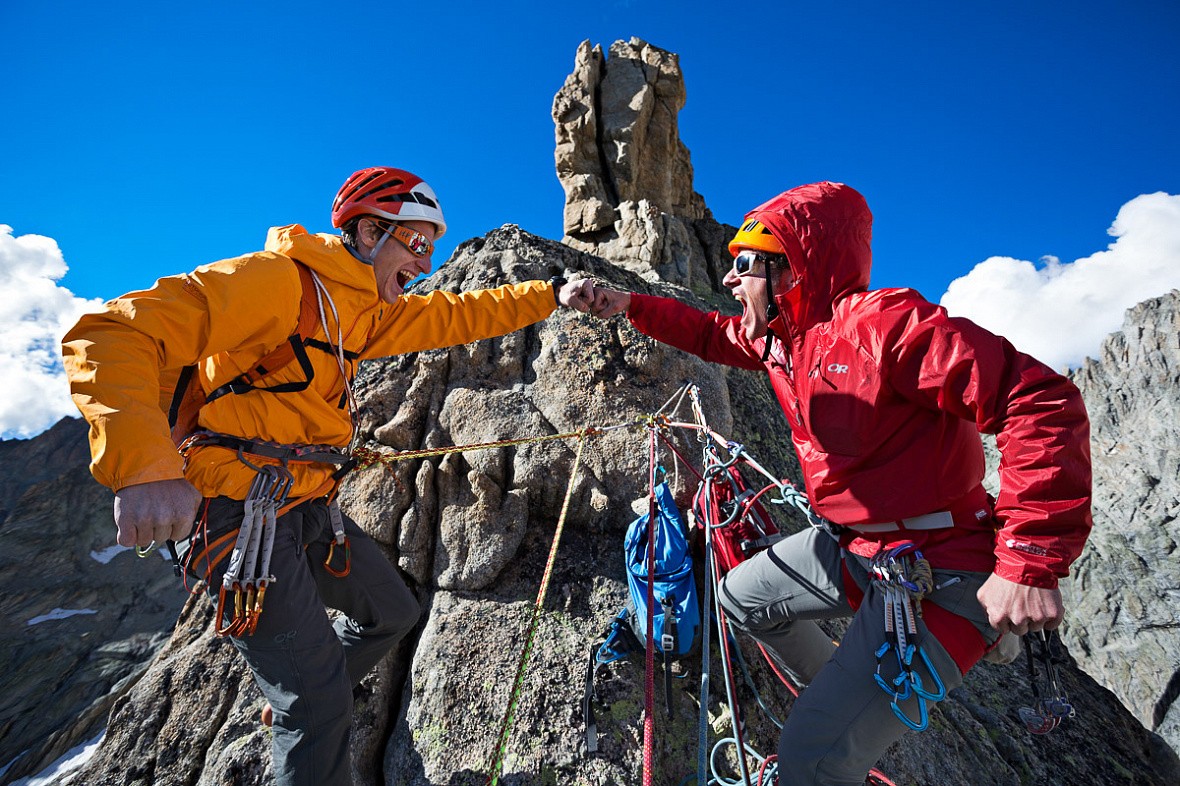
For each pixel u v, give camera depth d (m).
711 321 3.27
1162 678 81.81
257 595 2.01
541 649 3.57
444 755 3.20
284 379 2.22
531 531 4.24
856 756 2.12
